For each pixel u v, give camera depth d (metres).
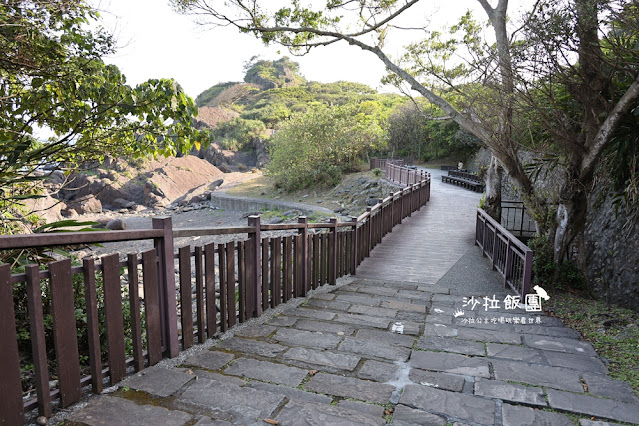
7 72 3.53
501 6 6.33
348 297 5.13
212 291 3.40
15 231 3.94
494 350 3.42
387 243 9.38
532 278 5.96
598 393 2.68
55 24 3.62
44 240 1.97
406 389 2.62
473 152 34.94
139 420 2.15
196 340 3.33
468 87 5.96
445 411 2.38
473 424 2.26
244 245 3.84
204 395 2.43
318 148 26.20
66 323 2.19
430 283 6.21
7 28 3.26
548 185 6.80
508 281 5.96
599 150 5.19
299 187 26.41
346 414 2.29
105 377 2.54
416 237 10.05
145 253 2.70
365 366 2.99
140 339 2.68
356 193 22.44
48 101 3.97
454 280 6.38
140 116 4.25
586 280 6.09
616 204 6.83
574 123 5.64
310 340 3.50
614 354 3.40
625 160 5.63
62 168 4.42
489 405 2.47
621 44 4.36
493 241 7.08
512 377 2.89
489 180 9.70
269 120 59.72
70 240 2.11
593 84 4.82
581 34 4.34
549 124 5.34
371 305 4.80
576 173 5.64
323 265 5.70
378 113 42.41
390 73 7.98
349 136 25.97
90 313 2.31
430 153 42.38
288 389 2.60
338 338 3.56
